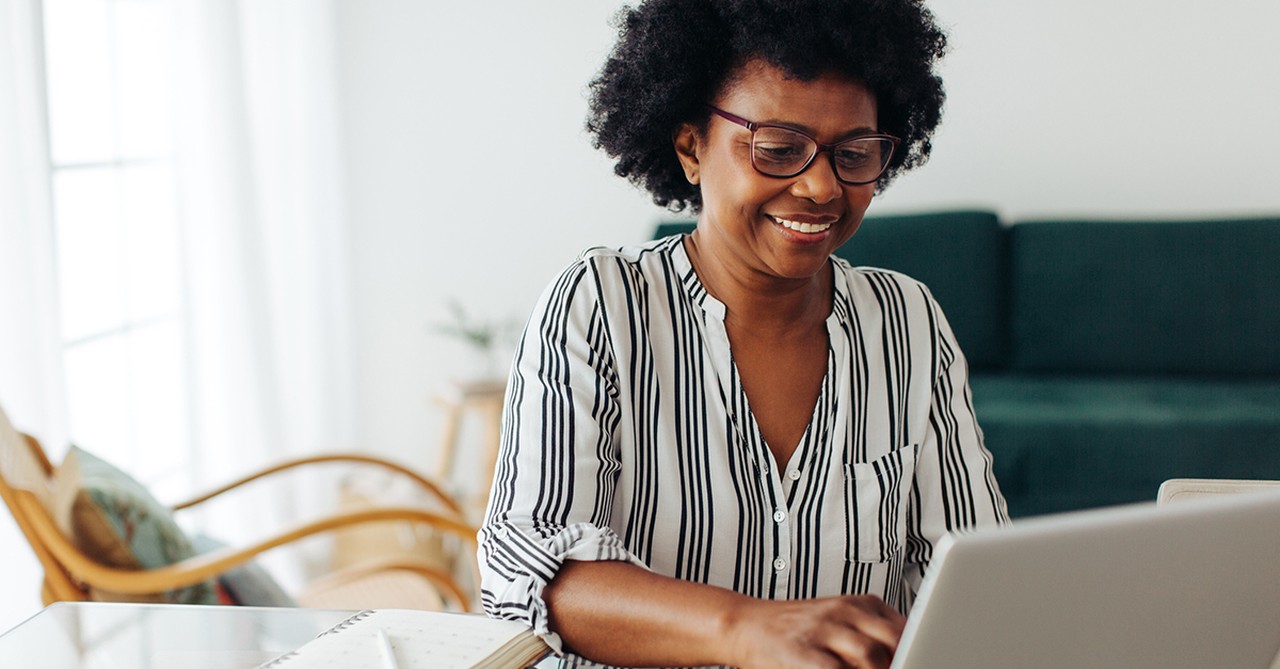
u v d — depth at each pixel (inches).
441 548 142.8
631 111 47.1
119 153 114.6
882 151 41.6
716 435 44.1
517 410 43.3
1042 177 145.3
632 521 43.9
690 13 42.6
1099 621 27.7
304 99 137.9
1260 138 141.0
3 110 85.7
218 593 80.4
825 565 44.3
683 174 49.8
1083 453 117.2
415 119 152.8
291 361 138.7
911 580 48.1
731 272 44.3
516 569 38.6
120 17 114.3
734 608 34.5
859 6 40.6
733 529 43.6
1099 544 26.4
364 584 93.6
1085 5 141.2
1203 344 133.1
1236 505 27.8
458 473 159.0
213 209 121.6
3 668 41.6
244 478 95.3
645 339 44.4
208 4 118.6
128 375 116.0
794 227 41.4
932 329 48.1
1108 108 142.9
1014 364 137.6
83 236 109.3
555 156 152.9
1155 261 133.6
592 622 36.6
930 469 47.1
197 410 123.3
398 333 157.2
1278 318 131.8
